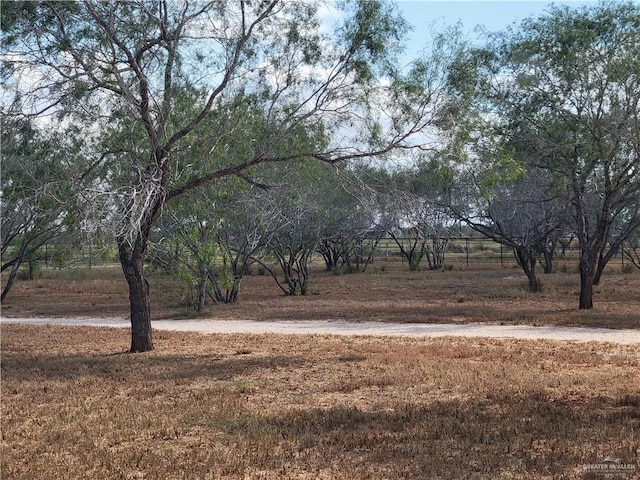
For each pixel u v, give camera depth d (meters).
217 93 15.75
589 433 8.82
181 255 20.34
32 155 15.66
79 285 42.09
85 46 15.02
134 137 16.38
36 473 7.73
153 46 15.75
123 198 14.11
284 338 19.09
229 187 17.64
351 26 15.57
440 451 8.24
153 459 8.10
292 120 16.05
